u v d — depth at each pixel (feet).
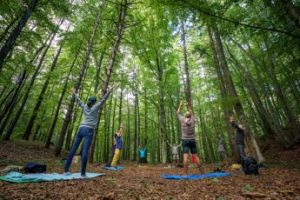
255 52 61.11
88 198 10.57
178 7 18.11
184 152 22.97
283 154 42.24
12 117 75.36
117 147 37.50
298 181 15.84
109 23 46.98
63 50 67.82
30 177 14.89
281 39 21.52
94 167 30.58
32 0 19.11
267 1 19.42
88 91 66.59
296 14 16.84
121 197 11.10
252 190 12.79
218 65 42.11
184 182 17.01
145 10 51.37
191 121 23.63
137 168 37.42
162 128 61.05
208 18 18.10
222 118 96.78
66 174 17.42
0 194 10.16
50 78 60.29
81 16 51.13
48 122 75.72
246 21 21.11
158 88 62.64
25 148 46.16
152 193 12.28
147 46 59.98
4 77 47.50
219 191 12.89
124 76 61.31
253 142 31.27
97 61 58.49
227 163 38.68
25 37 39.65
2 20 37.09
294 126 48.91
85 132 18.25
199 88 95.45
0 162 23.65
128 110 109.50
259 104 55.16
